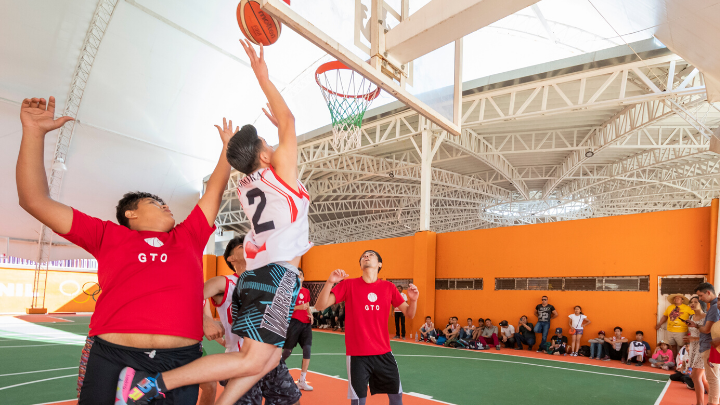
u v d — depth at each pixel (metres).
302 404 5.59
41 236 23.30
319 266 19.77
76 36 15.86
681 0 4.18
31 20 15.02
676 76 13.30
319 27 2.55
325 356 10.13
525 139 20.64
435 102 3.48
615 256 11.68
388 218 40.94
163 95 18.70
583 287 12.14
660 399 6.59
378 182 29.23
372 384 3.90
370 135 19.61
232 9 16.06
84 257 25.19
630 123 16.11
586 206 38.16
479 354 11.46
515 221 44.47
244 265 3.55
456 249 15.18
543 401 6.30
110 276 1.83
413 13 3.06
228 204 29.47
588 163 24.70
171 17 15.74
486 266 14.27
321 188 27.62
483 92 14.66
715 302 5.43
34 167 1.76
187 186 23.42
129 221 2.07
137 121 19.67
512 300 13.48
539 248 13.13
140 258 1.87
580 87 13.81
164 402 1.69
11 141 18.67
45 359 8.98
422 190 16.25
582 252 12.27
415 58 3.20
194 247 2.06
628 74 13.50
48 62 16.48
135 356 1.74
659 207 37.19
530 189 32.44
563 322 12.32
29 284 24.94
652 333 10.80
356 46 2.86
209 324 2.91
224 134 2.50
